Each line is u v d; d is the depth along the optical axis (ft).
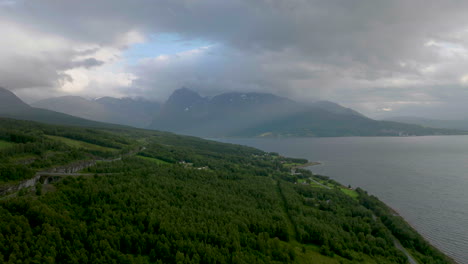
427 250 459.73
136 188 482.69
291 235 460.14
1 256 263.70
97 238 324.60
